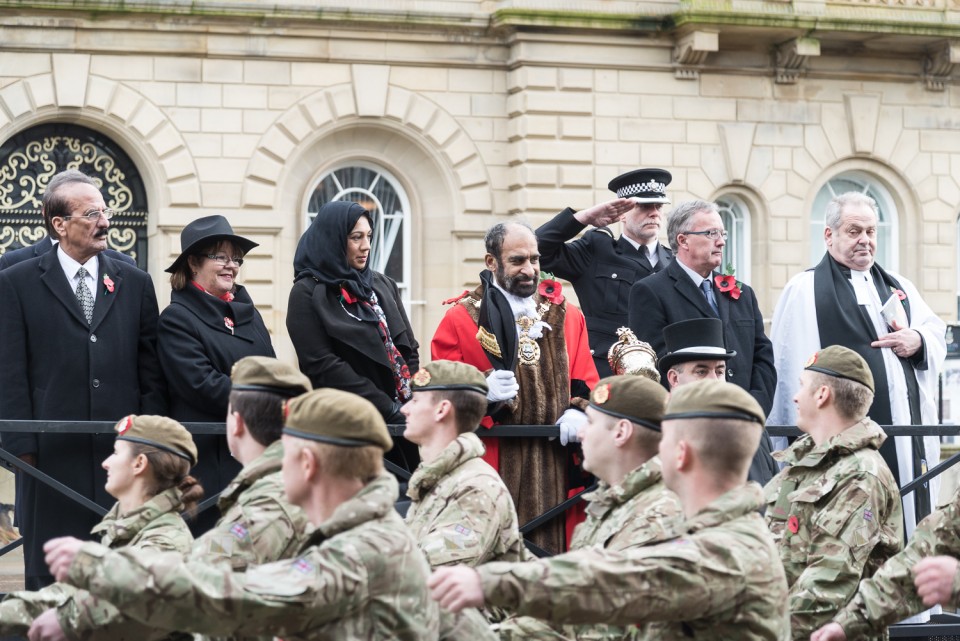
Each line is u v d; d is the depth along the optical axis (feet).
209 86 97.55
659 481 25.95
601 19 102.27
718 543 21.17
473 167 102.78
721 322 36.58
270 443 26.12
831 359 30.27
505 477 34.78
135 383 35.42
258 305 98.17
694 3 102.12
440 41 101.76
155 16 95.86
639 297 39.22
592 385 36.47
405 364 37.14
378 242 102.47
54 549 20.75
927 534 27.07
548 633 26.71
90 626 24.75
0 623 26.08
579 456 35.45
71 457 34.35
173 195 96.58
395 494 21.95
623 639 26.37
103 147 96.94
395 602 21.27
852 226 41.04
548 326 35.94
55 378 34.47
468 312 36.04
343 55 99.96
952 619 39.99
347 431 21.61
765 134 107.04
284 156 98.89
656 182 44.42
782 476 30.71
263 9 97.30
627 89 104.06
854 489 29.14
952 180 111.96
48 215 35.17
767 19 103.50
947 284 111.75
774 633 21.27
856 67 109.40
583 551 20.93
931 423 41.01
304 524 24.48
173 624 20.49
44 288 34.81
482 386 29.12
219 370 35.14
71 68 94.73
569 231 42.65
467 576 20.36
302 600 20.51
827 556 28.89
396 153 102.37
